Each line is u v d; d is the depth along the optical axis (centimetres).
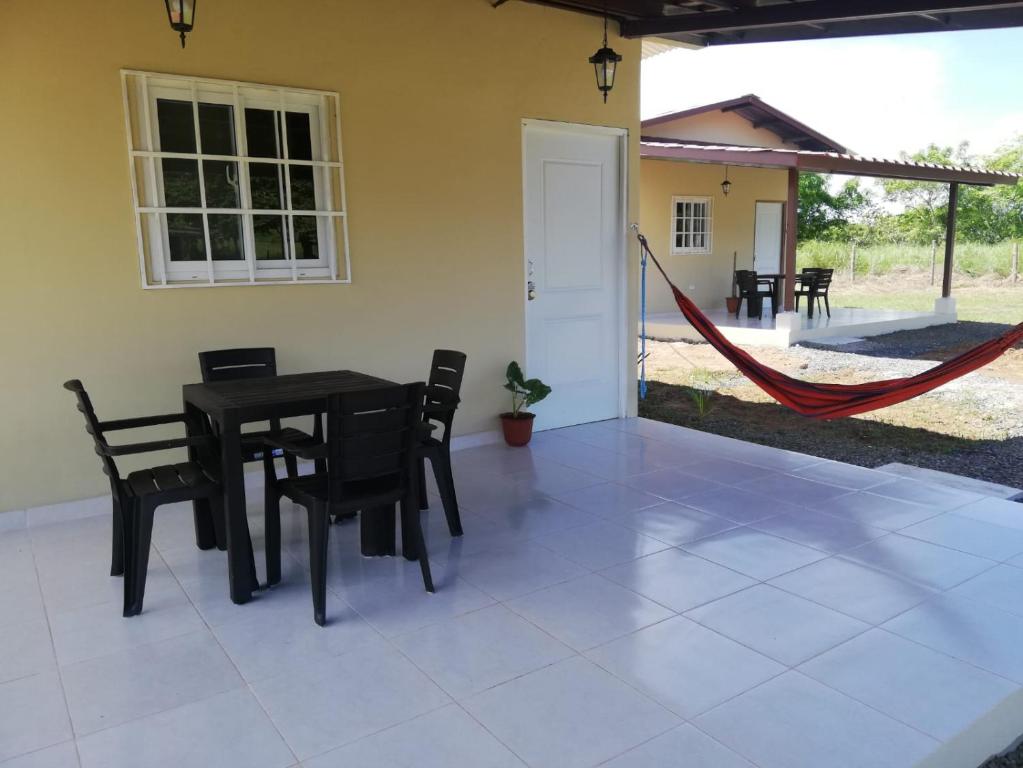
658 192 1189
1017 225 1730
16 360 346
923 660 225
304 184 410
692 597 270
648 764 181
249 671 225
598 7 483
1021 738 211
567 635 244
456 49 446
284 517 362
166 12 357
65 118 342
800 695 208
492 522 350
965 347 895
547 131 495
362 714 203
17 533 345
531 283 503
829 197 1819
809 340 959
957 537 322
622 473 425
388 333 445
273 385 318
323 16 399
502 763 182
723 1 445
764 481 407
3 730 198
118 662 231
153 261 373
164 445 274
